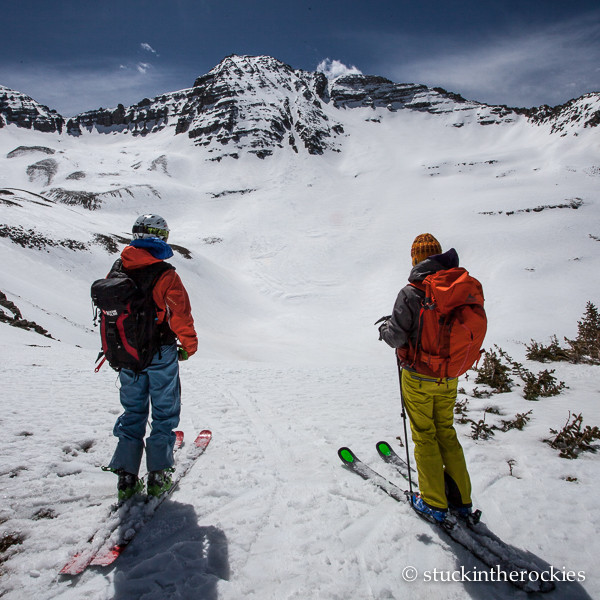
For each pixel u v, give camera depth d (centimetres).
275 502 284
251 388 659
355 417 495
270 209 12194
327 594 203
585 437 371
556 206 9338
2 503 270
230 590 204
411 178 14450
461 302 235
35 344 1180
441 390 254
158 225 266
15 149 19875
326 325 5428
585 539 246
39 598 195
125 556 226
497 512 275
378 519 267
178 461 337
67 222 5166
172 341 274
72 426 413
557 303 4959
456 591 209
